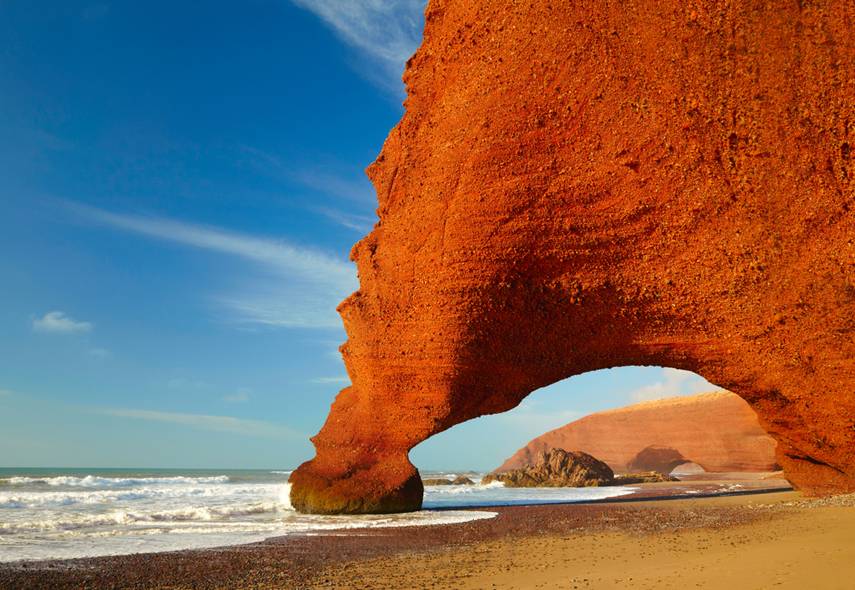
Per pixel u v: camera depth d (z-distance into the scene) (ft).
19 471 275.39
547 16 42.86
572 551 24.54
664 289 41.32
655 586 15.10
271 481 145.79
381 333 52.34
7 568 22.57
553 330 46.24
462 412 51.01
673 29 38.06
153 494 72.79
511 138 44.09
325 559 24.22
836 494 45.01
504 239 44.55
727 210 38.27
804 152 35.86
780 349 38.78
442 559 23.52
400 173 52.13
